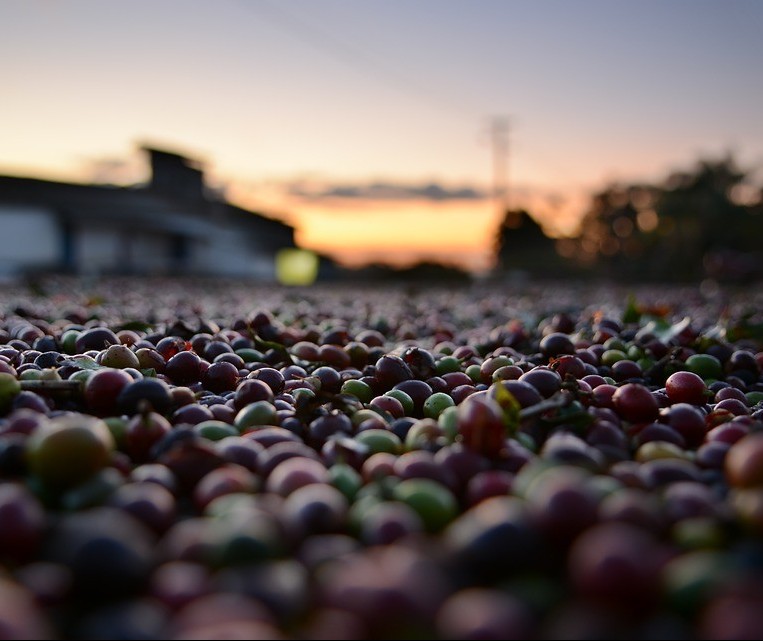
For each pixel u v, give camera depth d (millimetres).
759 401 312
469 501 161
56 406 240
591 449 190
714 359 364
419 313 790
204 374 303
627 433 232
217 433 212
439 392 296
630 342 429
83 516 140
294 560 134
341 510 148
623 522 132
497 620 108
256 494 168
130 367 297
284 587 119
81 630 117
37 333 411
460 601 114
